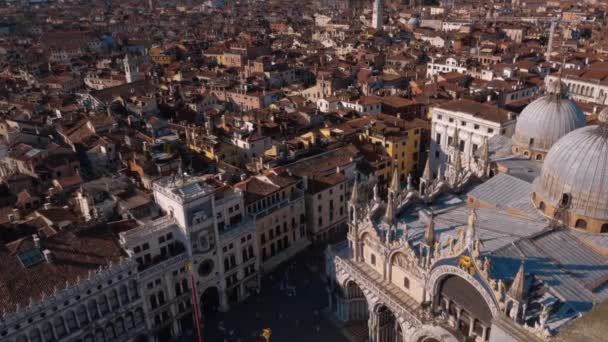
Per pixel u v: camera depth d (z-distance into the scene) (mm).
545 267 58406
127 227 80062
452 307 61594
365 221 73688
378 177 122062
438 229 70188
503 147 96188
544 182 66500
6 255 67812
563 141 64938
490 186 77062
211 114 164375
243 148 129750
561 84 82688
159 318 79000
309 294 91750
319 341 80125
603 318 19469
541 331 46469
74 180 104562
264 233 96438
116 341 73375
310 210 104312
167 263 77062
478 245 54594
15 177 108125
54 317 65438
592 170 60375
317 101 172750
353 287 81750
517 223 67438
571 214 62906
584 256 60281
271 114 149500
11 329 61562
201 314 86125
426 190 81562
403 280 69562
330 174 108250
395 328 75375
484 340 57625
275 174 101188
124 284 72312
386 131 128625
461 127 126188
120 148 126188
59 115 159375
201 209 79312
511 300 50281
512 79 175750
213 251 83062
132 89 190875
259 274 93438
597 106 129375
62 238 72188
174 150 121500
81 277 68312
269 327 83625
